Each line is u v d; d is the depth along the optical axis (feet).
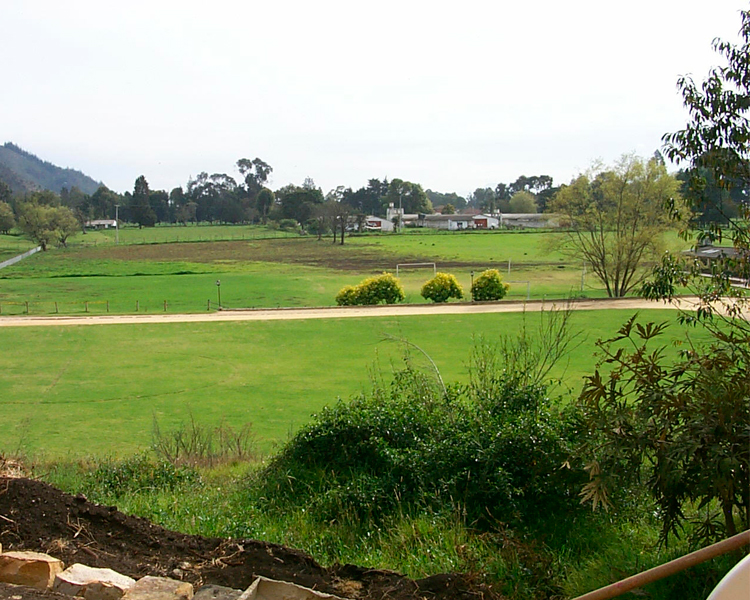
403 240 344.90
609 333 97.96
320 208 367.45
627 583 11.62
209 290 180.86
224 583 14.46
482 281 143.43
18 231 446.60
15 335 107.65
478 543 18.70
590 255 156.76
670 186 147.54
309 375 79.71
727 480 14.99
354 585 14.53
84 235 424.46
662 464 15.93
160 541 16.46
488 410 27.20
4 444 52.65
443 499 22.06
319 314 126.00
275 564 15.38
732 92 22.33
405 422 26.40
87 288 186.50
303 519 21.88
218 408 65.51
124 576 14.19
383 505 22.70
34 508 16.90
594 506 16.74
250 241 355.56
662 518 18.39
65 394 72.02
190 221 589.73
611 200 152.87
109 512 17.25
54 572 14.37
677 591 15.60
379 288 141.90
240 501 24.59
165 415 63.16
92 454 47.26
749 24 22.06
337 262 254.27
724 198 24.35
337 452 26.40
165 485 28.63
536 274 208.74
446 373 74.28
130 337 106.01
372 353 91.66
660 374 17.31
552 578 16.80
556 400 27.55
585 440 18.74
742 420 15.26
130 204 555.28
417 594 14.11
